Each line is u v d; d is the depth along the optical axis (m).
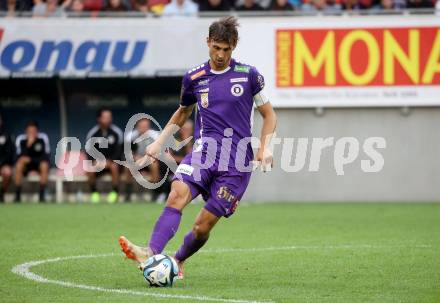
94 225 46.00
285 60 60.47
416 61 60.12
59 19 61.53
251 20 60.47
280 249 35.50
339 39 60.22
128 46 61.38
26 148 63.19
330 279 27.34
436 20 59.91
